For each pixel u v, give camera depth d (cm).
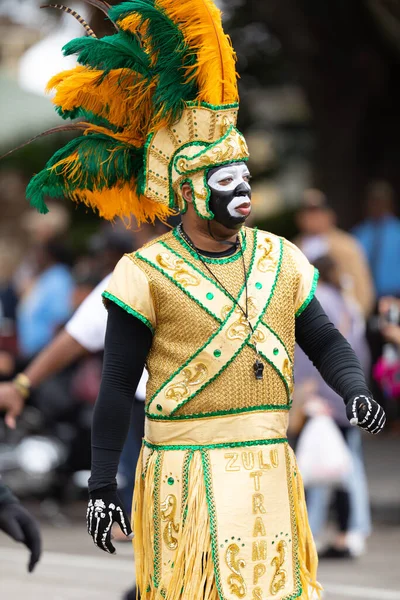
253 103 3431
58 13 2300
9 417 1022
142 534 723
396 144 3011
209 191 704
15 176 3828
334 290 1420
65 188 765
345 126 2956
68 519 1820
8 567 1418
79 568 1416
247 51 3081
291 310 721
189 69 708
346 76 2891
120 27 734
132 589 980
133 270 707
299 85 3053
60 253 2092
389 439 2534
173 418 702
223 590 683
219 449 696
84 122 759
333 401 1414
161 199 729
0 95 4122
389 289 2094
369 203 2144
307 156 3734
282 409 716
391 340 1364
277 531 700
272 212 3719
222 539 686
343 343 728
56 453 1862
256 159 3753
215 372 694
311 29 2767
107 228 1650
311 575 723
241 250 721
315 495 1411
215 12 709
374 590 1274
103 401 704
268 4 2752
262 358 702
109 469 700
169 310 702
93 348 1015
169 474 700
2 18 2777
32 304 2059
